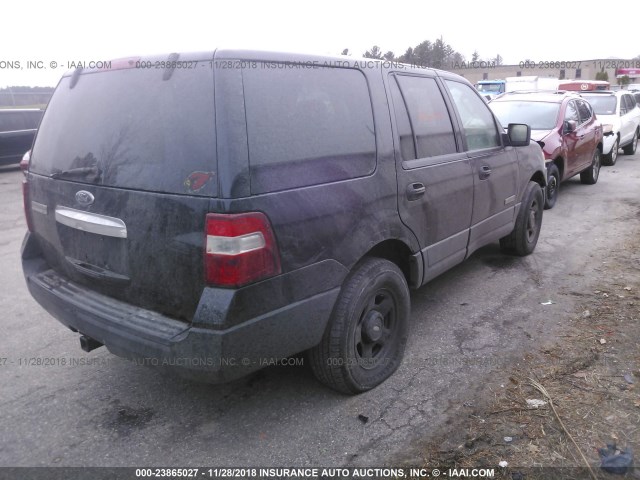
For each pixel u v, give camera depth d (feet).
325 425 9.43
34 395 10.48
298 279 8.32
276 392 10.48
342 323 9.37
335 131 9.15
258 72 8.03
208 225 7.41
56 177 9.60
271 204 7.80
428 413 9.67
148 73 8.37
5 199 32.04
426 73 12.23
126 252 8.46
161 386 10.77
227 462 8.56
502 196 15.12
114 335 8.45
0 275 17.74
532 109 28.04
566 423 9.19
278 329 8.20
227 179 7.37
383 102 10.36
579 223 23.29
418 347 12.16
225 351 7.60
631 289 15.07
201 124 7.58
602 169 40.57
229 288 7.52
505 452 8.55
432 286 15.98
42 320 13.98
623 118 44.73
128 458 8.69
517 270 17.16
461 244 13.16
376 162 9.89
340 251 9.00
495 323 13.32
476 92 14.58
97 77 9.29
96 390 10.65
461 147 13.00
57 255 10.15
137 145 8.27
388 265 10.34
